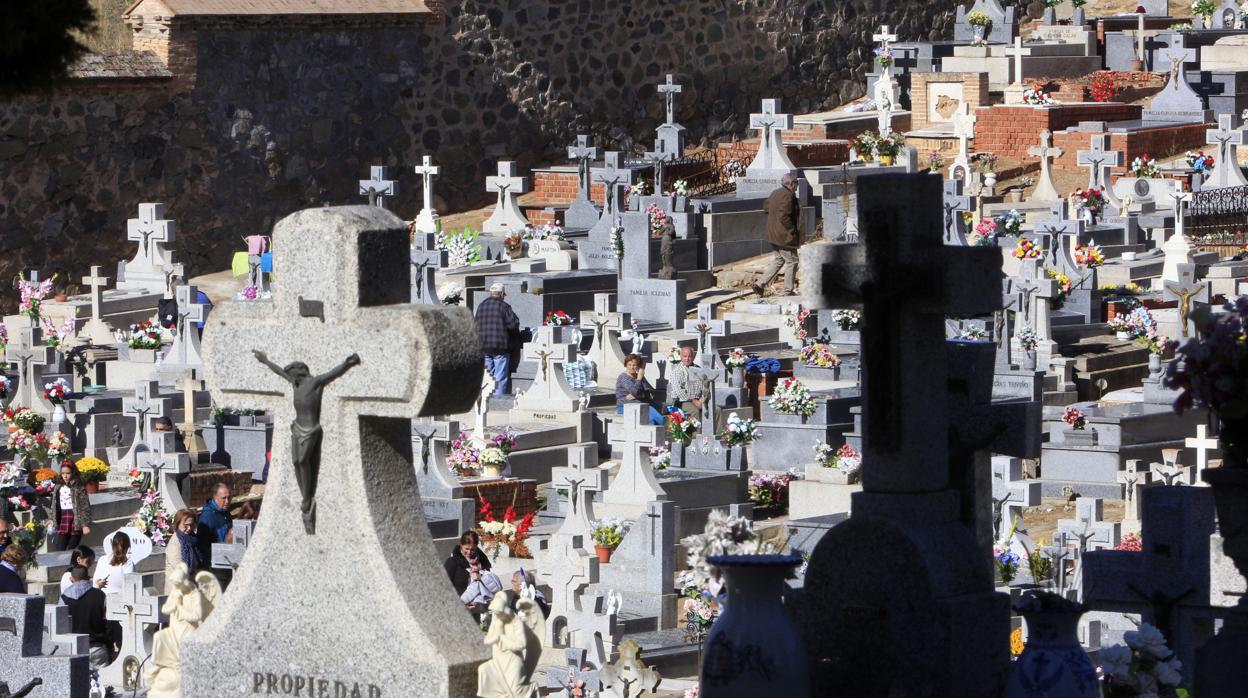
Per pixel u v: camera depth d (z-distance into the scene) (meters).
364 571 18.20
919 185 17.59
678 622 42.16
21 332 63.56
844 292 17.80
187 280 83.81
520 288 71.69
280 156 88.06
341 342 18.14
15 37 16.09
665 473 51.50
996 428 18.80
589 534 43.94
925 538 17.55
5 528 39.72
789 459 55.19
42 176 81.19
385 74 91.31
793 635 17.14
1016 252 64.44
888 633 17.42
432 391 17.91
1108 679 18.80
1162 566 21.84
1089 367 63.91
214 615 18.88
